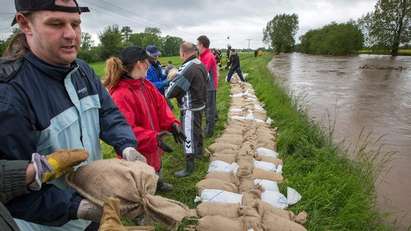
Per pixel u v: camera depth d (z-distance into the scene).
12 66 1.50
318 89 16.00
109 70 3.28
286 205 3.79
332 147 5.77
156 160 3.52
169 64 11.16
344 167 4.91
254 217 3.20
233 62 14.62
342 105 11.54
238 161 4.74
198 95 4.67
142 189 1.51
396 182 5.08
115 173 1.53
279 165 4.87
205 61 6.39
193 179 4.70
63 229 1.84
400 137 7.48
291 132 6.13
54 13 1.45
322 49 78.56
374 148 6.69
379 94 14.35
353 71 27.64
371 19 73.44
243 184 4.11
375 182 5.02
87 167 1.60
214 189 3.90
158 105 3.65
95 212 1.46
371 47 72.25
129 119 3.20
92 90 1.85
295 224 3.21
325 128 7.40
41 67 1.55
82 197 1.51
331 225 3.55
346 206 3.76
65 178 1.58
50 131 1.54
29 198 1.40
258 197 3.76
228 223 3.11
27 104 1.46
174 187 4.47
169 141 6.22
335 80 20.33
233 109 8.62
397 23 67.12
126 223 2.85
